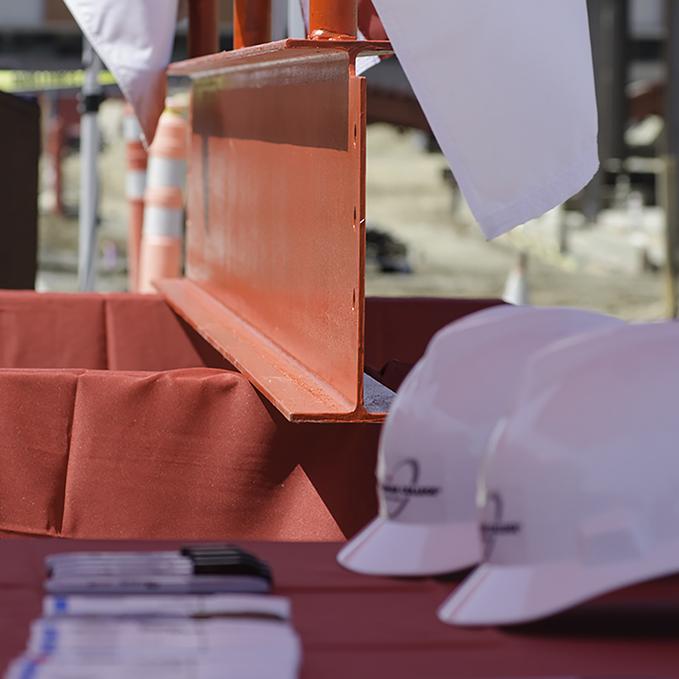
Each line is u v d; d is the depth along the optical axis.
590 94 5.30
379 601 3.36
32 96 13.28
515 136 5.21
